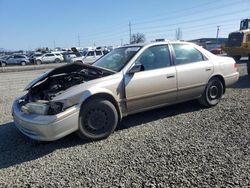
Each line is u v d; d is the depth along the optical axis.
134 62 5.23
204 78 6.13
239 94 7.72
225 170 3.47
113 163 3.85
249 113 5.77
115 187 3.24
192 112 6.10
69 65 5.22
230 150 4.04
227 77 6.60
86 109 4.59
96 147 4.47
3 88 12.93
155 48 5.59
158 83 5.38
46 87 5.28
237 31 23.31
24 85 13.88
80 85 4.67
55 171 3.74
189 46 6.13
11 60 41.41
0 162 4.14
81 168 3.77
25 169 3.87
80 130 4.59
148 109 5.41
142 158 3.94
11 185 3.46
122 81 4.98
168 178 3.36
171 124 5.37
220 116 5.69
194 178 3.32
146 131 5.06
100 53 29.95
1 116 6.82
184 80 5.77
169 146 4.30
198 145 4.28
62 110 4.36
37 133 4.36
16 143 4.88
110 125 4.82
